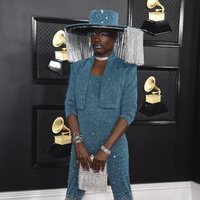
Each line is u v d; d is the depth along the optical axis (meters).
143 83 2.69
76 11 2.51
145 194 2.80
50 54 2.47
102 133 1.70
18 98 2.47
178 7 2.71
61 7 2.47
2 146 2.47
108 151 1.63
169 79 2.76
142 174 2.79
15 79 2.45
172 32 2.72
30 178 2.55
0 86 2.42
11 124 2.47
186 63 2.81
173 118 2.80
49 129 2.53
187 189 2.91
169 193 2.87
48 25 2.44
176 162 2.87
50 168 2.59
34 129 2.49
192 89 2.85
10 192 2.52
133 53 1.69
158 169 2.83
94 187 1.69
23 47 2.43
